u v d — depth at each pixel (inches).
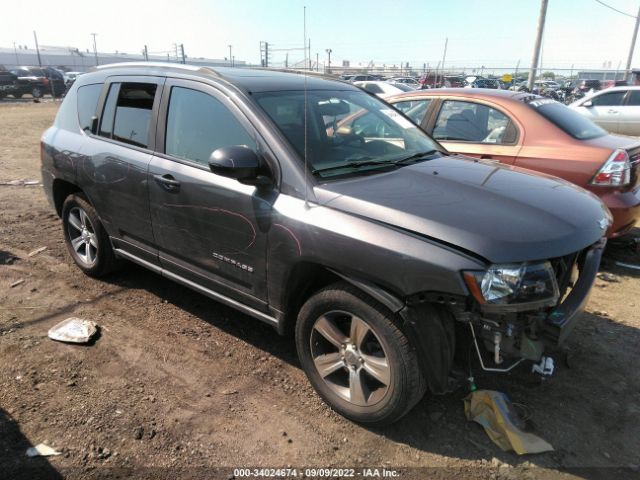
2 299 159.6
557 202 107.2
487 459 99.1
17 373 121.5
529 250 89.9
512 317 92.1
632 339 143.2
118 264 172.2
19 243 210.1
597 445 103.2
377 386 106.7
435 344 93.7
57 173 171.0
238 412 110.9
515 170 132.8
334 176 111.6
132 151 143.5
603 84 987.9
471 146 212.7
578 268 109.3
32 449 98.2
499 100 211.5
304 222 103.8
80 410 109.4
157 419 107.6
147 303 159.0
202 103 129.0
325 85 145.6
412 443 103.0
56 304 157.0
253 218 112.6
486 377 122.0
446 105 225.0
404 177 114.7
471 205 101.0
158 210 136.0
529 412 111.7
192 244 130.1
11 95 1112.8
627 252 214.2
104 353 131.3
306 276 110.0
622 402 116.4
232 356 131.6
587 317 156.1
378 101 156.9
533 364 119.9
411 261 91.0
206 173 123.6
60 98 1176.8
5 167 373.4
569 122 205.8
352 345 105.0
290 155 110.7
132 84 149.5
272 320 118.3
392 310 93.8
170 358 130.0
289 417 110.0
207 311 154.7
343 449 101.4
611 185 182.5
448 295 89.4
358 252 96.3
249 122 117.6
